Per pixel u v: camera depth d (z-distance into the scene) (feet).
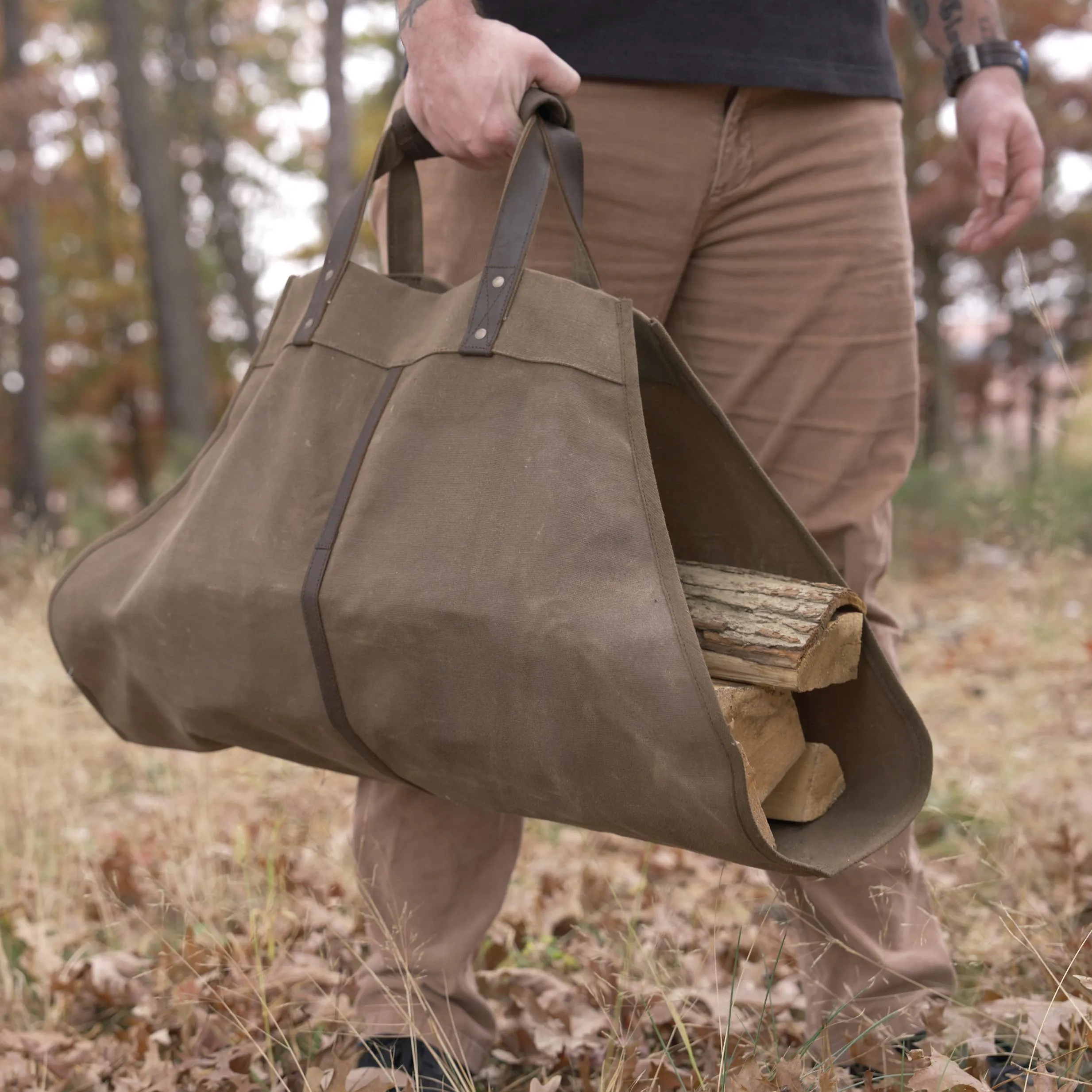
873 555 5.14
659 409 4.46
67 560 16.28
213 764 9.20
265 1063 5.80
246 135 72.08
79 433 43.06
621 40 4.82
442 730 4.03
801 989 6.34
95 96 66.64
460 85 4.38
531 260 5.08
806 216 4.98
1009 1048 5.17
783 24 4.85
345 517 4.26
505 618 3.84
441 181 5.19
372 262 41.09
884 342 5.08
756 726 4.07
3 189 36.96
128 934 7.27
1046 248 51.65
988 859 7.18
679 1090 5.00
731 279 5.09
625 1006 5.94
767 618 4.05
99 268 68.03
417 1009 5.12
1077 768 9.29
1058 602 13.76
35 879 7.28
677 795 3.61
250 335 69.26
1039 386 40.50
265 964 6.58
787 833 4.36
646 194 4.93
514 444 4.04
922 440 40.63
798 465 5.13
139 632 4.80
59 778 8.66
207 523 4.65
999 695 12.25
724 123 4.91
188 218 74.13
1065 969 5.64
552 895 7.65
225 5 70.85
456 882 5.30
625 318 4.04
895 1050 4.91
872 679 4.41
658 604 3.67
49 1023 6.17
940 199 41.22
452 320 4.34
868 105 5.09
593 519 3.84
